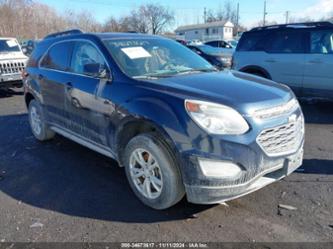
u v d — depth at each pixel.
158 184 3.29
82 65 4.34
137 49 4.10
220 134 2.87
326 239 2.89
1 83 10.40
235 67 9.06
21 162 4.80
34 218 3.33
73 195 3.77
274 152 3.10
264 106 3.07
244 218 3.22
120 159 3.76
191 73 3.92
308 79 7.73
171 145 3.03
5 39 11.68
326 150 5.01
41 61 5.29
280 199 3.56
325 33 7.46
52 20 47.03
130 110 3.37
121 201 3.60
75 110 4.37
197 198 3.00
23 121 7.27
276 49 8.23
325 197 3.59
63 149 5.29
